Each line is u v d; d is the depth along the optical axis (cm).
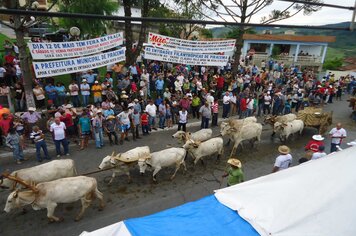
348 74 3030
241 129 1241
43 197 722
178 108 1644
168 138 1415
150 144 1327
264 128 1670
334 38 3534
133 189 952
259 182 455
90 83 1681
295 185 418
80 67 1186
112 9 2267
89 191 773
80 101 1580
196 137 1233
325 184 407
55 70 1127
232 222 384
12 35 2973
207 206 428
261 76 2547
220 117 1805
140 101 1546
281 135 1440
